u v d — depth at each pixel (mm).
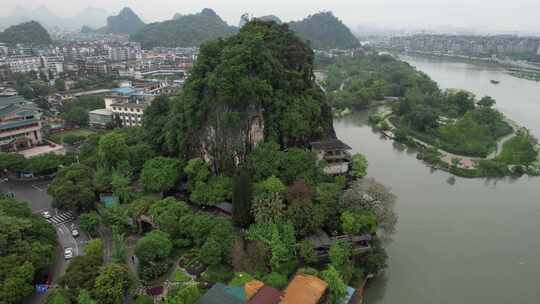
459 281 65562
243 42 90125
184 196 85812
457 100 180625
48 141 126875
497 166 112688
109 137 88312
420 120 152125
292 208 65500
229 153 86562
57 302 46688
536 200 96250
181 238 67938
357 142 143875
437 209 90688
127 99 148250
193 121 88562
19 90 174000
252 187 70062
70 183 79562
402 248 74688
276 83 92062
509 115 182125
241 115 85062
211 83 83688
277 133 89125
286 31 107688
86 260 55938
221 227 64375
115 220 71875
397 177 110125
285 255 60062
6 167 97062
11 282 49938
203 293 55469
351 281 60812
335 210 68250
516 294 62688
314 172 80812
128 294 55000
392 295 62281
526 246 75875
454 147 132750
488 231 81250
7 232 57188
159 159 87562
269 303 49594
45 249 58531
